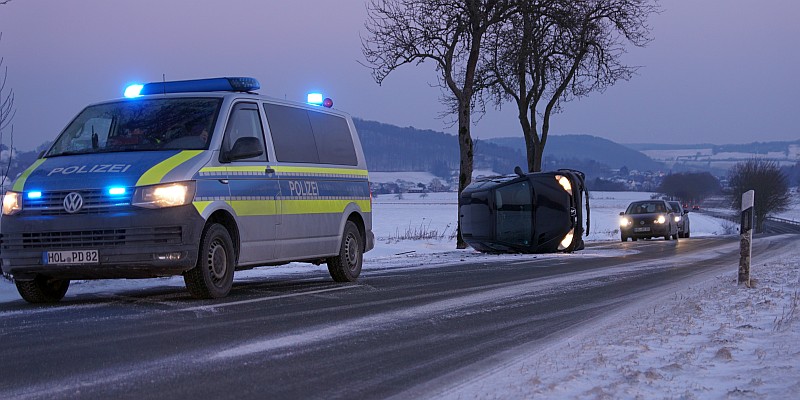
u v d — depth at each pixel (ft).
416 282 40.34
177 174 29.96
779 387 16.21
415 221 209.46
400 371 18.56
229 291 32.99
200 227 30.07
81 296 33.73
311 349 21.03
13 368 18.15
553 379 17.29
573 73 101.04
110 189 29.40
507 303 31.94
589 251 79.20
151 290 35.55
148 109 33.35
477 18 84.89
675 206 132.26
